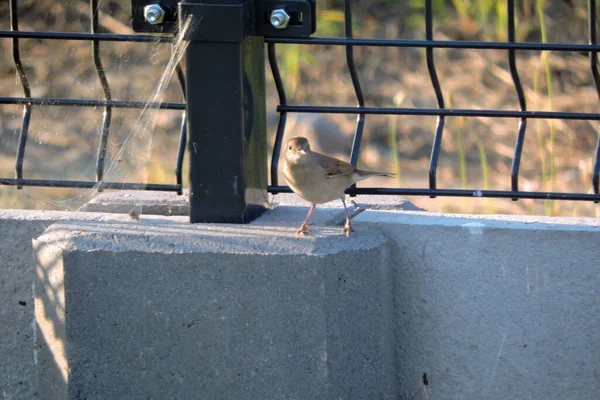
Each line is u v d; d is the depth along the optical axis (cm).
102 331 707
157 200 819
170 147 1422
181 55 757
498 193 779
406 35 1808
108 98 818
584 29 1688
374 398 731
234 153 730
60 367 720
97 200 821
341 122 1587
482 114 770
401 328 767
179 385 713
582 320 736
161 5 730
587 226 729
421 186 1437
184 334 703
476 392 763
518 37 1719
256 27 744
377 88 1684
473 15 1780
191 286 693
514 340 748
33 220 769
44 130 1383
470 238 736
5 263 778
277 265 681
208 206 741
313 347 690
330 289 685
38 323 732
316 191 756
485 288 743
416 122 1588
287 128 1570
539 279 734
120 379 715
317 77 1719
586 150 1473
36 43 1641
